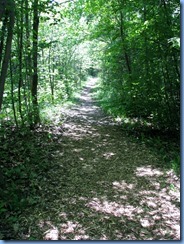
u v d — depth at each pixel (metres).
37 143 8.37
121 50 12.62
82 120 13.26
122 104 12.84
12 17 5.58
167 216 4.66
